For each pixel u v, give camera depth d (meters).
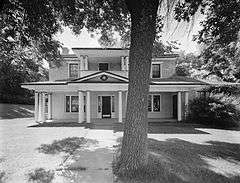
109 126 17.89
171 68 25.05
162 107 25.34
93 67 25.72
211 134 15.04
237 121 19.16
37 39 11.78
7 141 12.09
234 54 16.33
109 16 10.84
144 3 6.93
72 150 9.95
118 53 22.72
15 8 9.31
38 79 39.44
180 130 16.48
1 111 32.00
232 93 21.08
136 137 6.95
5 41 11.89
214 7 8.80
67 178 6.61
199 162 8.51
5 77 34.75
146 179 6.46
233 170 7.86
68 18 10.79
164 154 8.95
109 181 6.37
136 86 7.03
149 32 7.04
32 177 6.66
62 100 24.86
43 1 9.25
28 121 23.70
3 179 6.51
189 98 24.55
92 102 24.50
